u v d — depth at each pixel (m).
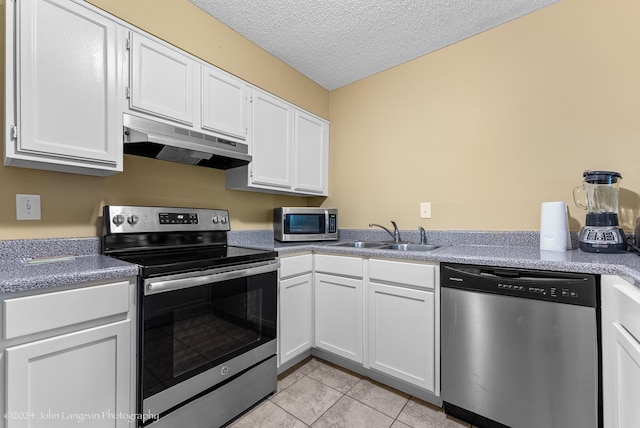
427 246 2.02
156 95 1.49
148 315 1.14
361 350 1.79
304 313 1.97
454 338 1.43
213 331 1.38
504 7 1.73
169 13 1.63
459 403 1.42
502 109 1.88
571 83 1.66
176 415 1.22
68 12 1.20
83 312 0.99
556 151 1.70
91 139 1.26
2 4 1.20
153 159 1.75
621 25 1.53
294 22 1.88
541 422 1.21
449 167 2.08
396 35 1.99
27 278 0.88
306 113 2.48
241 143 1.89
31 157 1.12
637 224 1.30
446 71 2.11
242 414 1.50
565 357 1.16
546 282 1.20
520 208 1.81
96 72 1.28
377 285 1.72
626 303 0.94
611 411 1.04
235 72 1.95
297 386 1.75
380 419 1.46
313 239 2.35
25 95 1.09
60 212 1.40
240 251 1.66
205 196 2.01
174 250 1.67
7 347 0.85
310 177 2.52
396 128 2.36
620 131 1.53
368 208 2.52
